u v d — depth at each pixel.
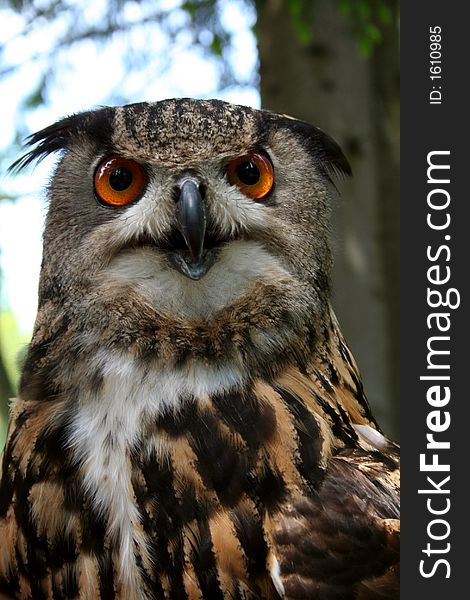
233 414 1.11
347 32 1.66
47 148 1.19
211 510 1.09
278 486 1.09
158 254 1.13
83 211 1.15
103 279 1.13
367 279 1.64
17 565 1.11
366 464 1.12
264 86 1.72
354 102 1.67
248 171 1.15
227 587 1.08
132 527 1.09
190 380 1.12
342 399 1.16
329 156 1.23
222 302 1.13
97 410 1.12
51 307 1.15
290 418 1.11
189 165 1.14
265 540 1.08
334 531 1.09
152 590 1.09
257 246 1.15
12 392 2.05
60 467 1.11
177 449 1.10
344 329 1.64
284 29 1.69
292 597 1.08
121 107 1.16
